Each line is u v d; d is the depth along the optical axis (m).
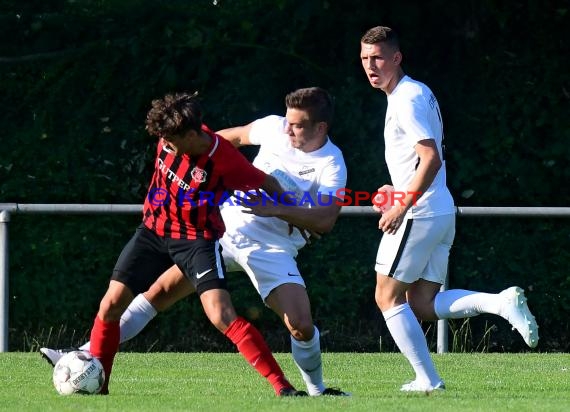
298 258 37.62
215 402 20.95
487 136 38.91
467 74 39.47
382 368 30.05
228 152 21.78
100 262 37.12
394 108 24.05
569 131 38.81
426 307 25.19
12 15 38.94
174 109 21.03
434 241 24.28
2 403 20.77
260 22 39.34
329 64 39.53
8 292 35.19
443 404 20.80
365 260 37.78
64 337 36.91
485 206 38.78
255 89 39.03
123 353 33.78
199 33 38.56
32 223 36.91
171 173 21.78
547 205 38.88
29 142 38.03
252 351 21.98
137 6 39.19
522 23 39.56
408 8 38.94
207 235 22.09
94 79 38.53
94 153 38.22
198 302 37.38
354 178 38.84
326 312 37.66
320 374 23.55
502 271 37.69
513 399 22.09
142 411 19.59
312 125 23.62
